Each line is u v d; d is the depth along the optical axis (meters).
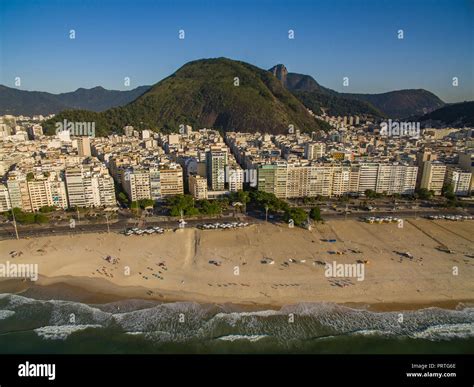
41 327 185.25
